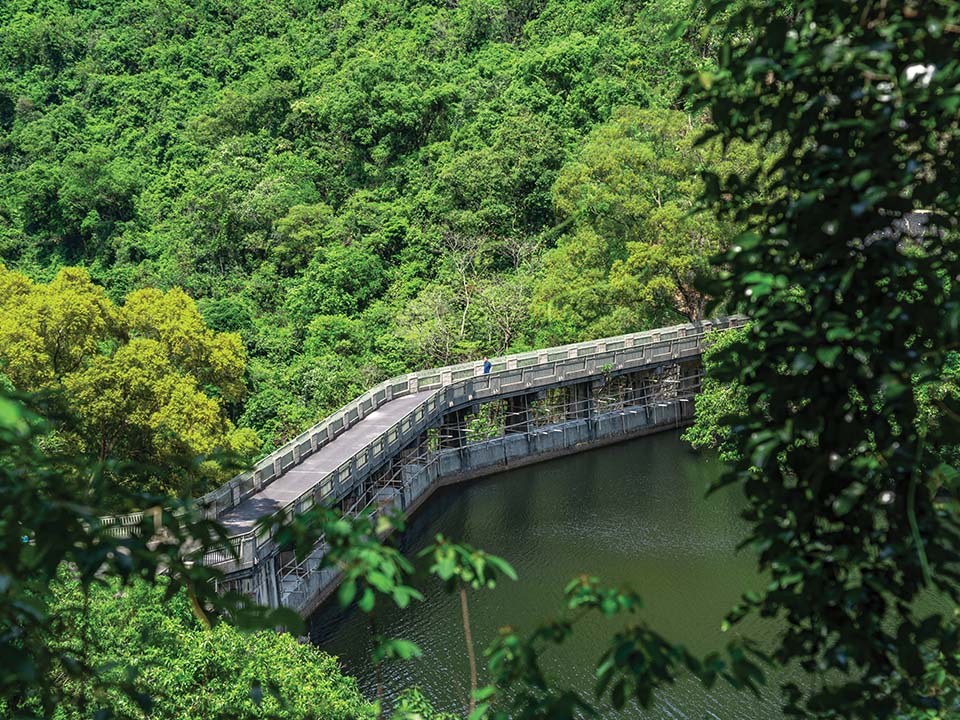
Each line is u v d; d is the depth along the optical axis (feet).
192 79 468.75
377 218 325.42
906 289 16.63
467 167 308.60
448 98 368.27
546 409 209.15
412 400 188.34
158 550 15.25
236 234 341.41
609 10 390.42
